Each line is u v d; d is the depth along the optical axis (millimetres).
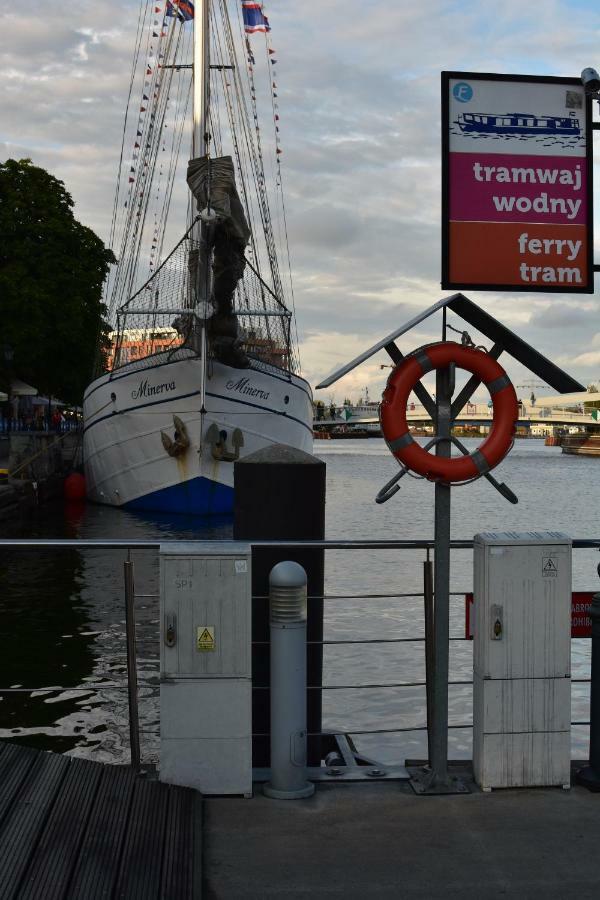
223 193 24094
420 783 5195
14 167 44906
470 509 48094
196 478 32375
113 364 34906
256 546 5137
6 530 29875
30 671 12586
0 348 43062
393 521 40969
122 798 4785
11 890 3971
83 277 44344
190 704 5000
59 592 18531
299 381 33938
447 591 5109
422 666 12984
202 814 4816
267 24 37719
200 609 4977
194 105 34312
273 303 32688
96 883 4082
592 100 5531
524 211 5508
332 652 13828
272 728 5113
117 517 33594
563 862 4367
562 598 5113
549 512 46812
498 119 5484
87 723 10367
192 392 31891
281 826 4723
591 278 5504
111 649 13859
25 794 4676
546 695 5141
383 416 4941
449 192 5453
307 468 5922
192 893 4066
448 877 4227
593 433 154875
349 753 7020
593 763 5234
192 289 30031
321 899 4043
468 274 5465
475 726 5262
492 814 4859
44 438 41844
